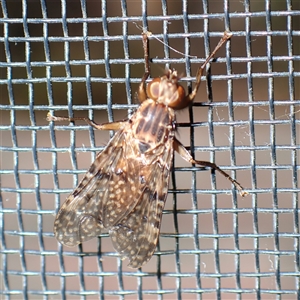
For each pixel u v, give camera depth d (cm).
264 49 5
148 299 5
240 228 5
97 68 5
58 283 5
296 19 5
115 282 5
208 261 5
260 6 5
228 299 5
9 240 5
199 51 5
